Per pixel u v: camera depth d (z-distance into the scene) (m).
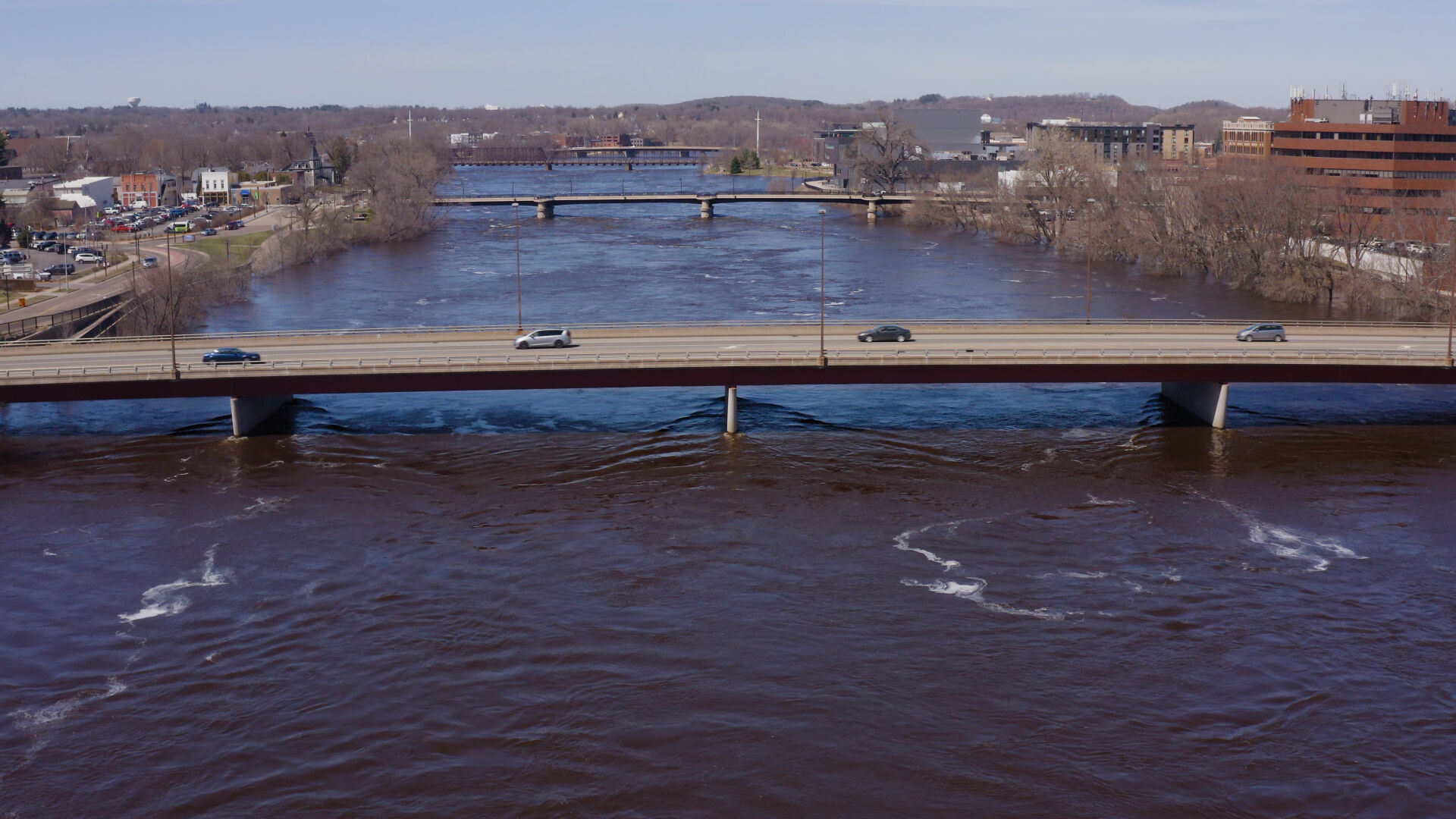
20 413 124.94
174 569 85.50
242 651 74.25
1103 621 77.19
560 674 71.12
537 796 60.12
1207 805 59.44
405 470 105.75
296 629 76.75
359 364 113.06
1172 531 91.44
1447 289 175.12
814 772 61.88
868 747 63.94
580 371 113.00
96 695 69.62
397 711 67.56
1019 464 106.88
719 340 127.25
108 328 166.25
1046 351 117.62
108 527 92.94
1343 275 194.38
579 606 79.56
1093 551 87.88
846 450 111.06
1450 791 60.44
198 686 70.38
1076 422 120.00
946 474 104.38
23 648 74.75
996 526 92.50
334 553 87.94
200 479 103.69
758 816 58.56
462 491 100.38
